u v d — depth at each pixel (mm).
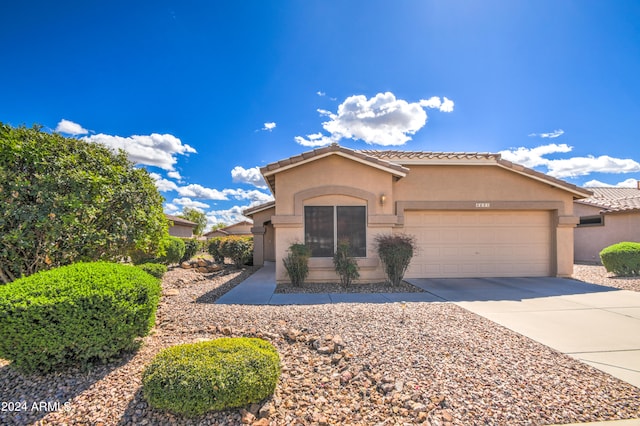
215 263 18625
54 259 6551
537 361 4840
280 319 6461
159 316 6977
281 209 11734
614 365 4777
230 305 8086
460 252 13484
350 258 11336
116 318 4418
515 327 6578
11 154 6164
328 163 11930
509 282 12375
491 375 4344
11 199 5988
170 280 12844
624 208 19328
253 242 20781
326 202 11914
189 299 9641
